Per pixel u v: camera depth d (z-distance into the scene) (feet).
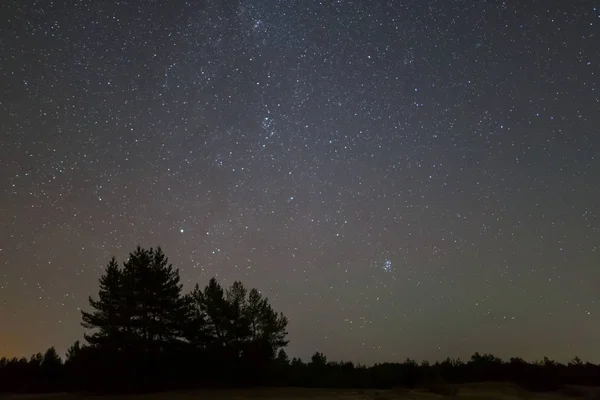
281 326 113.80
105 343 95.81
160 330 100.12
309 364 116.16
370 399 75.10
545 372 98.27
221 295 109.60
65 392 88.79
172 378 90.99
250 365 99.86
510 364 105.60
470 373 102.42
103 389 84.53
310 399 72.43
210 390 88.17
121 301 98.94
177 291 104.47
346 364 119.24
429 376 101.30
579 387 89.20
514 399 75.56
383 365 112.47
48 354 118.42
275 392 83.97
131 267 101.76
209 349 103.86
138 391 84.74
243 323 108.58
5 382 99.50
